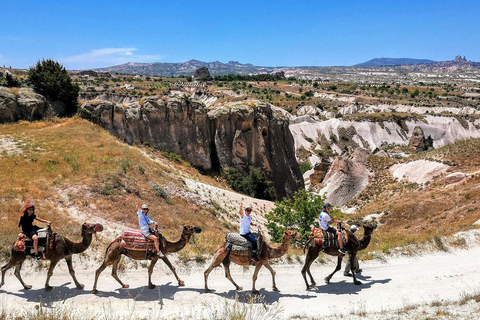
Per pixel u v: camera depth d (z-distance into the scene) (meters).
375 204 47.62
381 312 11.28
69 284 12.89
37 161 29.30
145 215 12.41
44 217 19.61
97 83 164.62
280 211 24.97
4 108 39.16
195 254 16.00
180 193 32.25
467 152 48.78
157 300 11.79
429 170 48.22
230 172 49.84
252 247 12.22
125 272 14.30
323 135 128.00
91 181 26.75
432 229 30.03
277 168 54.91
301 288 13.46
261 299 12.13
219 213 33.22
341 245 13.38
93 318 9.70
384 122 130.88
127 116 45.25
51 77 44.06
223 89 197.88
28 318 9.78
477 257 18.36
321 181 64.94
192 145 48.66
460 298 12.59
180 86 198.00
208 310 11.04
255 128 53.12
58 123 41.41
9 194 21.88
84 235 12.48
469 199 36.38
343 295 12.86
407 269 16.25
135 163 33.22
